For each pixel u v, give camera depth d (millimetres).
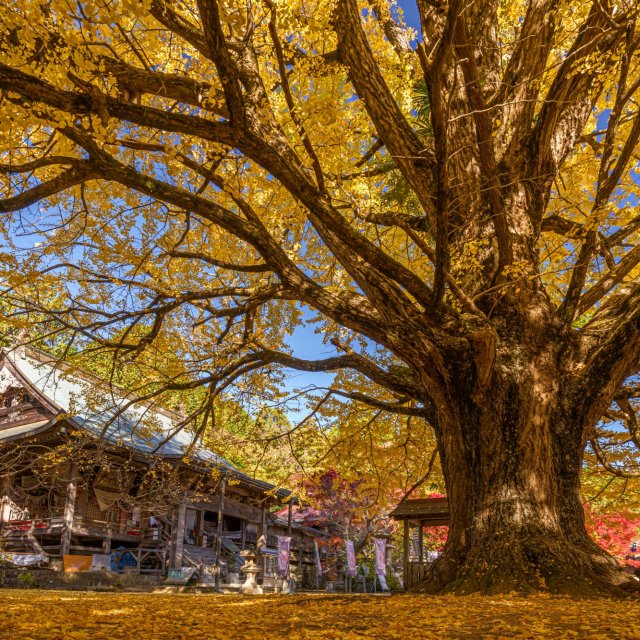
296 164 7434
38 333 10367
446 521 13109
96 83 6383
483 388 7176
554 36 7531
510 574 6258
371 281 7355
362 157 10125
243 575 21672
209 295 9367
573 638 3533
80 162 6758
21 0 5105
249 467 14453
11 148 6848
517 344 7496
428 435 12328
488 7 8828
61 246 8914
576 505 7082
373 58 7742
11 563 16750
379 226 11289
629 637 3502
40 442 17375
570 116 8469
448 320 7094
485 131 6250
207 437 12062
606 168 6887
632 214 8297
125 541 20219
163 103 9742
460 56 8172
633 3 6363
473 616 4441
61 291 9188
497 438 7102
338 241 7727
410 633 3758
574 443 7336
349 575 20406
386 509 21203
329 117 7172
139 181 6875
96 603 7023
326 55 7934
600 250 8328
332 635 3783
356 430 11930
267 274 10906
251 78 7695
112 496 19375
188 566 19328
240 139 6227
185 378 10766
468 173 8234
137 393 12945
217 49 5402
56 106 5605
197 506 21359
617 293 8516
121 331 10625
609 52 6070
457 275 8094
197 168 7488
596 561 6570
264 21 7430
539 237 8070
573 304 7703
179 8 7984
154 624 4582
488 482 7023
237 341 10984
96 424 17500
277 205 9570
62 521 17719
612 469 10836
